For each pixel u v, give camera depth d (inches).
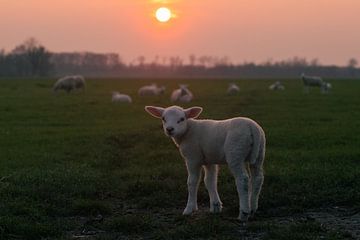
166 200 474.0
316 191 481.4
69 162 632.4
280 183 510.9
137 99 1702.8
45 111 1256.2
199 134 424.8
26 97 1743.4
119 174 569.0
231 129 407.2
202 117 1062.4
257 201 423.8
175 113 426.3
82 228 405.1
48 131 904.9
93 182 528.4
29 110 1275.8
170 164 613.6
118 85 2982.3
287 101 1536.7
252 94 1920.5
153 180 530.6
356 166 577.0
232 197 476.1
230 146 402.3
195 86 2837.1
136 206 470.0
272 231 371.9
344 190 482.6
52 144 764.6
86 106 1390.3
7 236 372.8
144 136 823.7
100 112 1234.6
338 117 1085.1
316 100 1574.8
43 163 622.8
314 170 550.0
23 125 1003.9
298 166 579.8
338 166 573.6
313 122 991.6
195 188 434.0
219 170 571.2
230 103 1455.5
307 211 443.5
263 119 1048.8
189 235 370.3
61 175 547.5
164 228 397.7
